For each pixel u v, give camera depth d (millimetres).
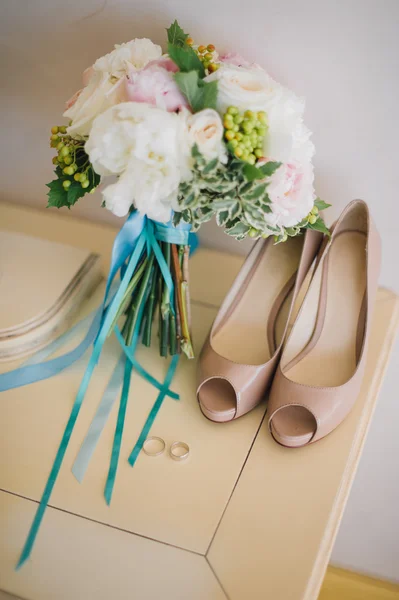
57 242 938
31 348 784
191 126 537
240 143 545
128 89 557
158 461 652
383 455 1159
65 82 902
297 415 698
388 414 1080
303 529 581
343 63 753
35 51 881
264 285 857
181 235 691
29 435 678
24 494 611
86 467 643
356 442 680
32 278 855
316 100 796
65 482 625
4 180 1062
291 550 561
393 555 1335
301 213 621
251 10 750
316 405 661
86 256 909
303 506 604
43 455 656
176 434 684
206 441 677
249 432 692
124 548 562
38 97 931
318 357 781
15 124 973
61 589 525
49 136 971
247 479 633
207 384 741
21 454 655
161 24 803
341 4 708
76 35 847
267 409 718
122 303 725
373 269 767
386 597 1341
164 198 587
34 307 799
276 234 658
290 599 518
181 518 590
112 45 842
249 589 526
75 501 605
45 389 742
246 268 836
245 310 840
